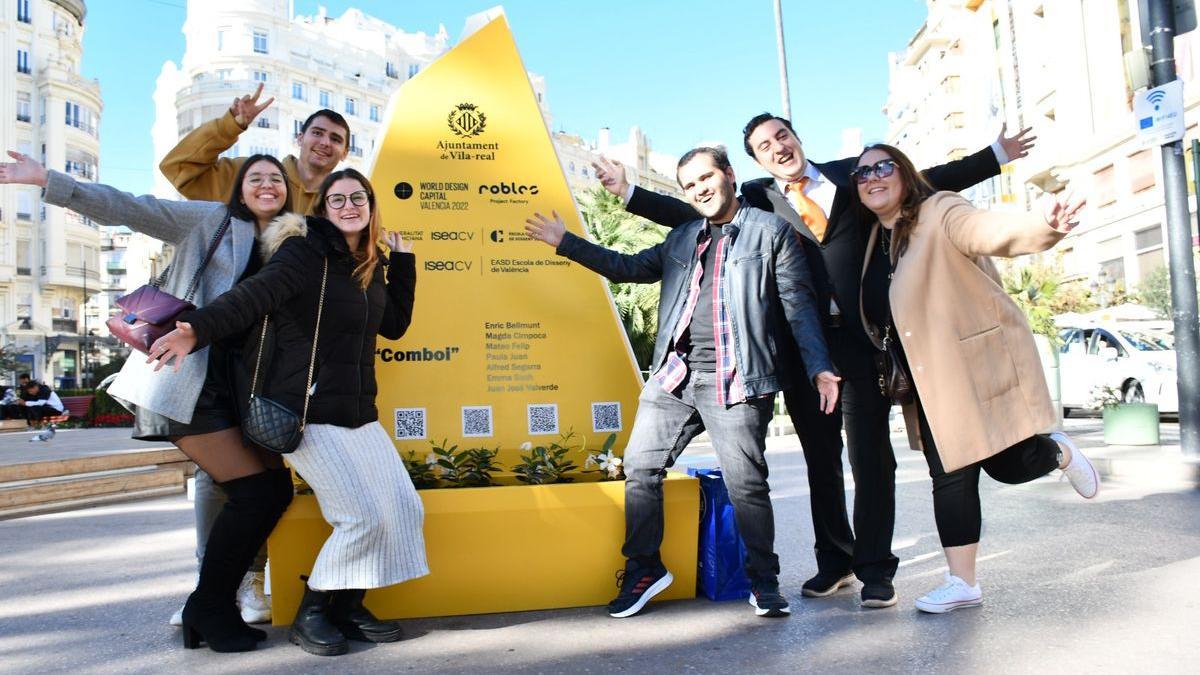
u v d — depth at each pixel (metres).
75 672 2.76
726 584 3.51
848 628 3.05
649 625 3.16
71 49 50.25
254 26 54.22
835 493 3.59
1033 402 3.20
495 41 4.21
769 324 3.29
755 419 3.26
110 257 91.19
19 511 6.55
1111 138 25.78
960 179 3.78
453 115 4.09
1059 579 3.62
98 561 4.68
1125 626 2.91
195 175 3.64
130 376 2.91
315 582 2.89
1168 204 6.93
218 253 3.09
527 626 3.17
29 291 48.69
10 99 46.09
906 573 3.93
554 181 4.12
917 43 47.41
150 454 8.56
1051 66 30.48
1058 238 2.84
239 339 3.01
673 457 3.45
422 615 3.30
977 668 2.56
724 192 3.42
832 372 3.16
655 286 17.33
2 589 4.01
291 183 3.82
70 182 2.93
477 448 3.85
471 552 3.34
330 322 2.90
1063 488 6.37
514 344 3.97
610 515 3.46
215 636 2.95
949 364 3.17
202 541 3.39
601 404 4.00
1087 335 13.82
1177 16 6.81
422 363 3.89
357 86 60.69
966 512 3.25
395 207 3.96
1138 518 4.98
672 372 3.38
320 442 2.86
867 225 3.52
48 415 24.44
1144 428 8.52
